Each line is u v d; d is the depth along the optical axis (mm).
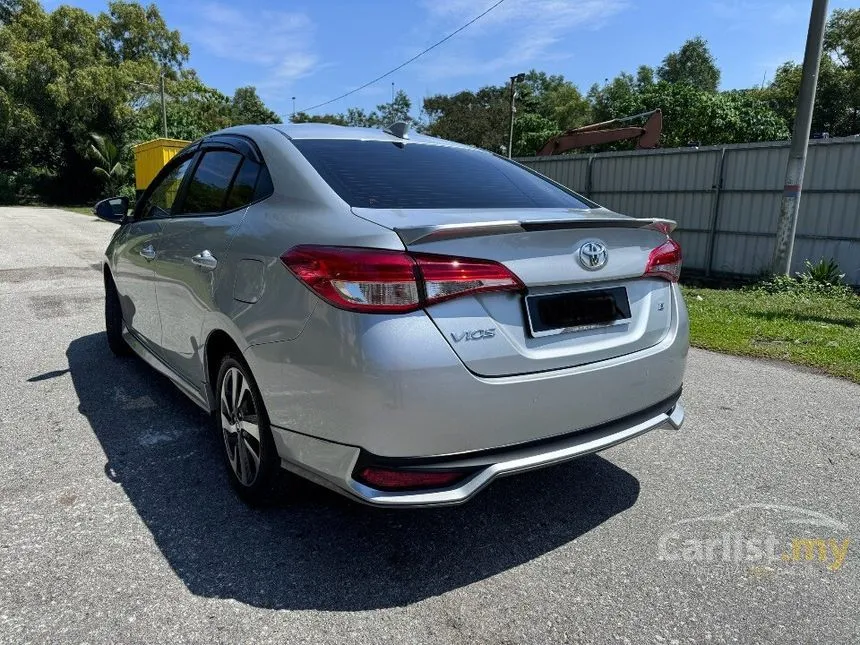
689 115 26906
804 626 2098
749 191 11742
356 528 2648
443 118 55969
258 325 2371
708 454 3457
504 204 2697
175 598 2164
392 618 2098
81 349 5332
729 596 2248
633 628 2078
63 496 2848
